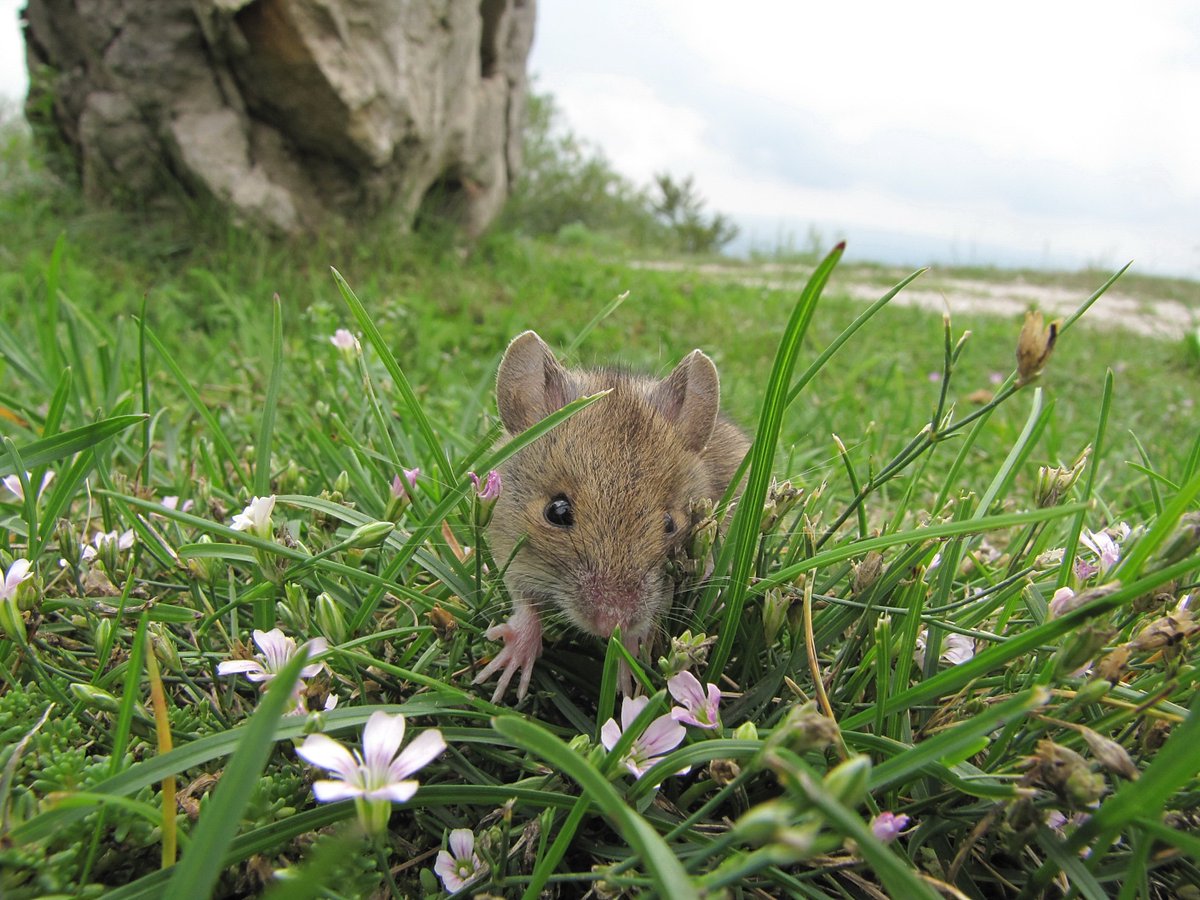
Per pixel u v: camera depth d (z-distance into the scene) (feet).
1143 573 0.24
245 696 0.30
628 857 0.24
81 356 0.57
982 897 0.24
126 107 1.29
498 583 0.33
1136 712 0.23
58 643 0.31
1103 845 0.21
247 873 0.23
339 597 0.31
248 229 1.29
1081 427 0.90
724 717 0.27
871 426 0.41
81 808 0.21
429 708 0.25
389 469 0.44
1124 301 2.77
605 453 0.37
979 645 0.31
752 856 0.16
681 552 0.33
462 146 1.62
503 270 1.60
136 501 0.26
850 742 0.24
